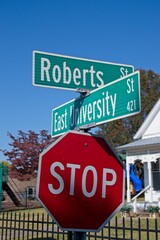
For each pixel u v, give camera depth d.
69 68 3.65
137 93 2.91
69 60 3.66
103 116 3.21
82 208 2.86
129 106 2.97
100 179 3.01
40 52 3.54
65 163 2.87
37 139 30.83
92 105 3.37
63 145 2.90
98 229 2.88
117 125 36.97
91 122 3.34
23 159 29.92
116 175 3.09
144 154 20.03
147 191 21.12
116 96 3.11
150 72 39.16
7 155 30.23
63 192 2.80
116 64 3.90
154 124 22.61
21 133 30.69
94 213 2.89
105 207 2.96
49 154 2.81
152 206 15.56
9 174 29.50
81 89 3.48
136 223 12.60
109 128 37.06
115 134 36.38
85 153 2.99
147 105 37.34
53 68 3.57
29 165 30.16
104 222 2.92
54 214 2.72
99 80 3.76
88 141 3.02
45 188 2.73
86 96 3.46
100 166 3.04
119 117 3.05
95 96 3.35
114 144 36.19
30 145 30.25
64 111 3.82
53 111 4.09
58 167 2.83
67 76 3.62
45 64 3.54
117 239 5.86
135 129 36.78
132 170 26.47
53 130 4.04
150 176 19.31
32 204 25.31
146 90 38.62
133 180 25.62
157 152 19.44
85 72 3.71
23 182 30.38
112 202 3.01
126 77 3.04
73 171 2.90
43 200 2.71
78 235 2.84
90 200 2.91
